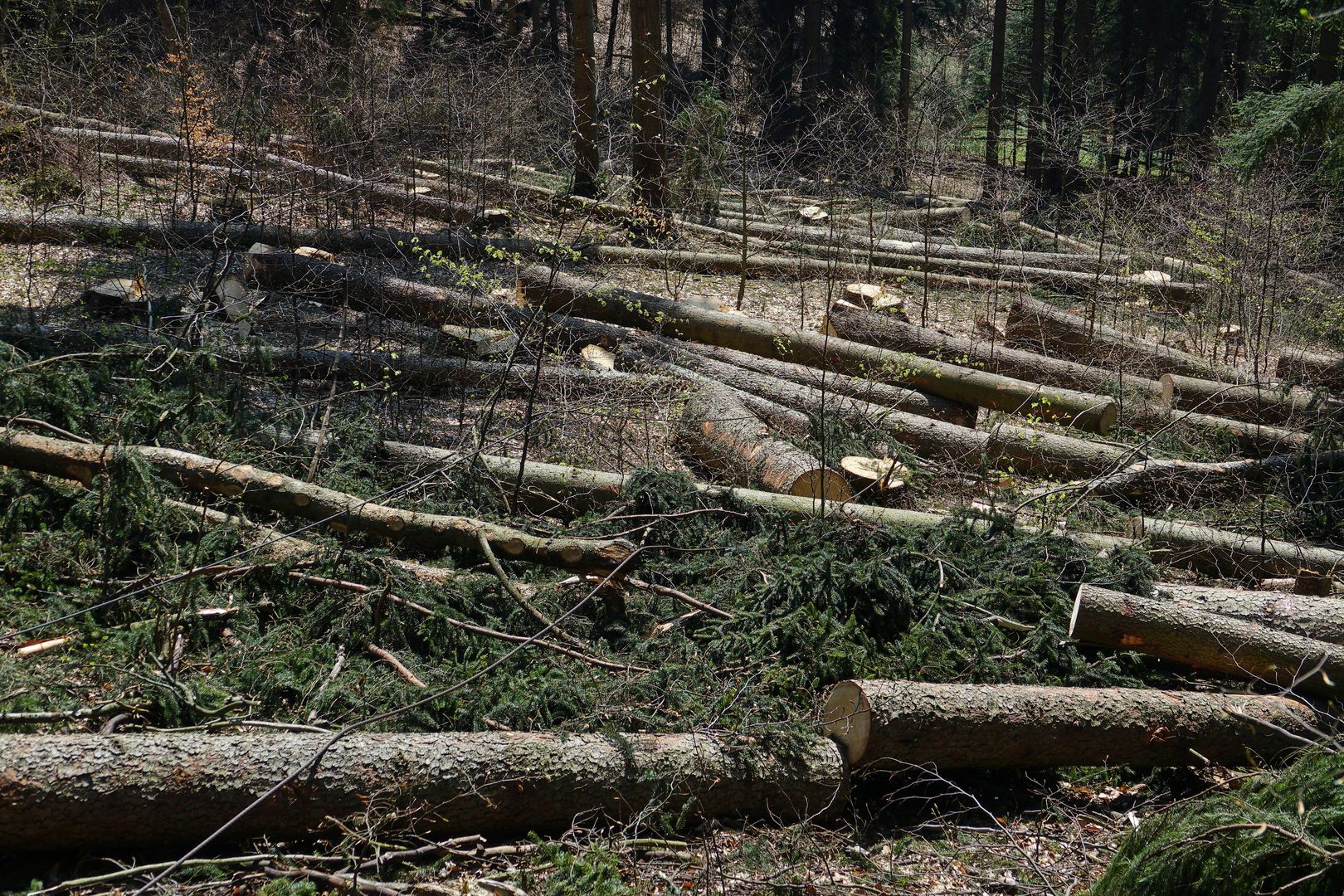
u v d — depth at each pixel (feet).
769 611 19.08
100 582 19.10
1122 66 99.86
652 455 28.45
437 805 14.06
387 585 18.24
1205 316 45.68
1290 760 17.15
